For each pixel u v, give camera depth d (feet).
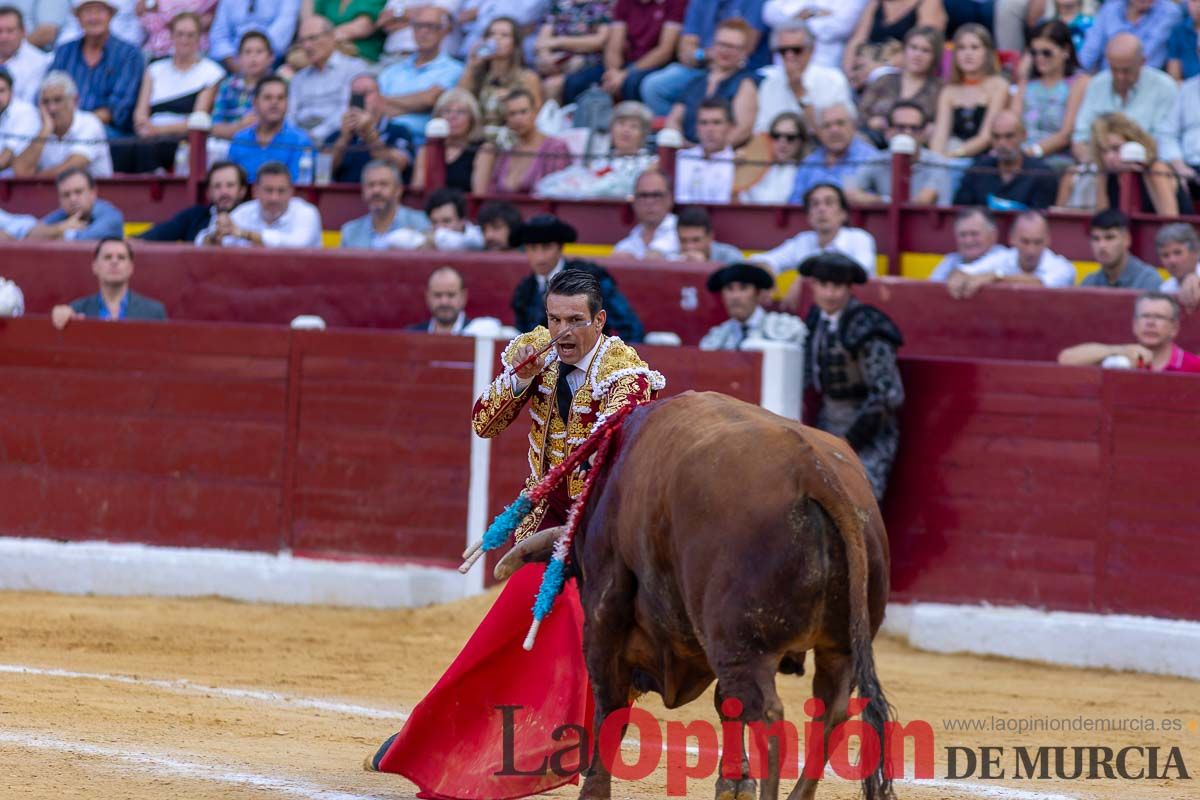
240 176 123.34
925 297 107.24
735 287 102.78
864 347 94.02
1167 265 102.63
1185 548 92.02
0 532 111.75
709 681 47.39
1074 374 94.53
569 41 130.31
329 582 104.42
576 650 50.72
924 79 117.39
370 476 105.40
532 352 50.19
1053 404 94.99
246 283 119.44
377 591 103.50
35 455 111.34
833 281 94.17
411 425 104.88
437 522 104.06
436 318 108.17
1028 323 105.29
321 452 106.32
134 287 121.80
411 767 51.01
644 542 44.14
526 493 48.83
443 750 51.01
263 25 141.18
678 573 42.88
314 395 106.63
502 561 49.42
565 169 120.26
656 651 46.29
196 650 85.76
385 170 119.24
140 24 146.10
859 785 56.44
